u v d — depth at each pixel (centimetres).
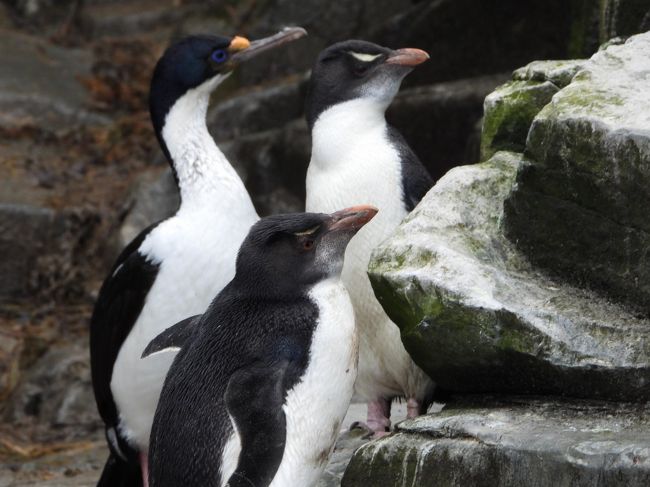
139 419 1062
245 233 1036
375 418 1002
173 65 1066
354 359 782
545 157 787
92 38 2652
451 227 837
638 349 725
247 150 1897
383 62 981
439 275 783
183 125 1068
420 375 942
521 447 702
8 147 2180
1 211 1842
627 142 740
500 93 945
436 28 1786
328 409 763
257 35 2164
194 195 1038
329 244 791
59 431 1479
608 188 755
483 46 1747
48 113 2291
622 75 803
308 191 988
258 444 701
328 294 784
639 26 995
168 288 1009
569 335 742
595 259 778
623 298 765
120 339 1042
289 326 759
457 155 1664
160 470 743
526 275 808
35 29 2741
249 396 718
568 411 747
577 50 1312
